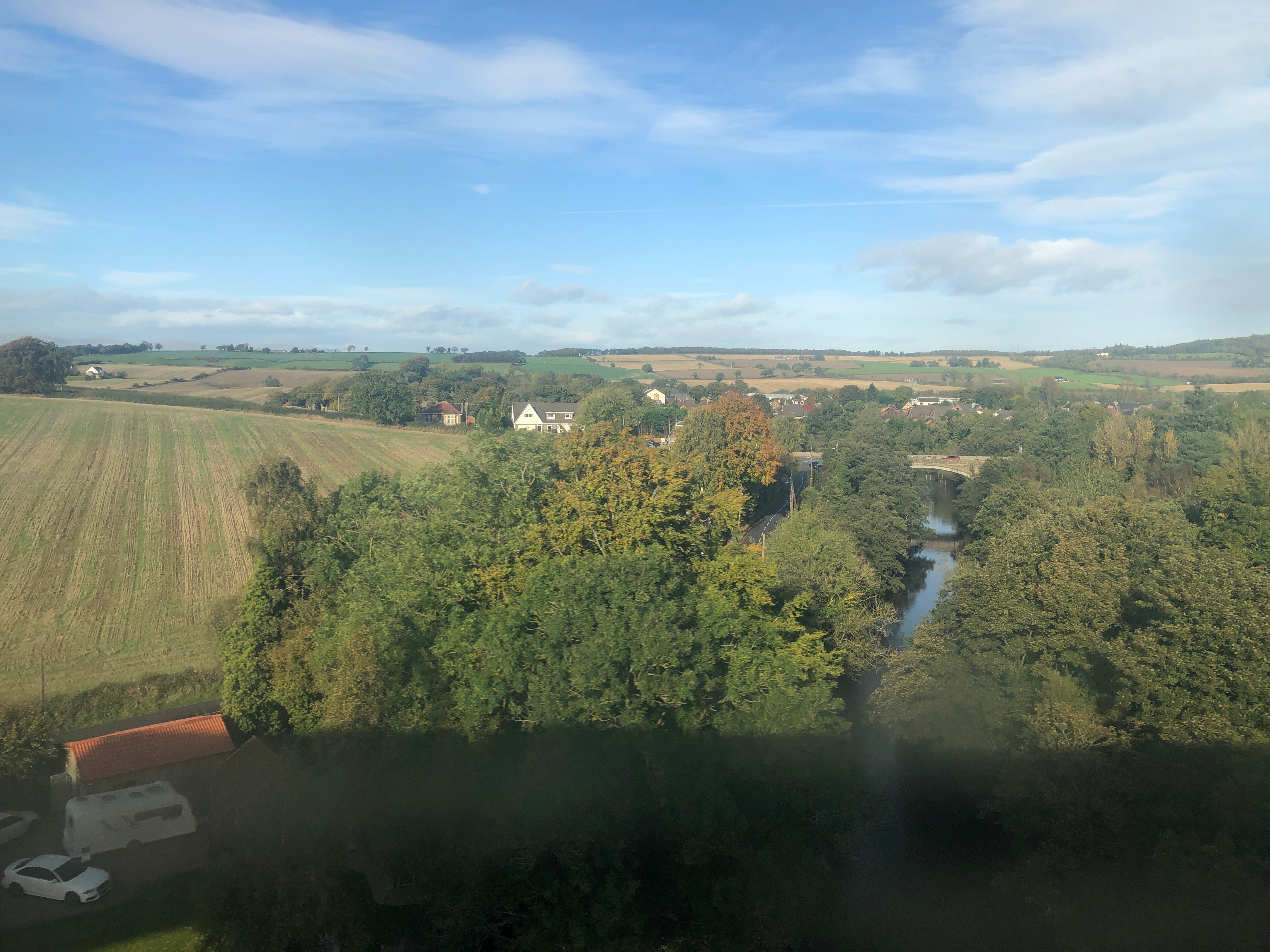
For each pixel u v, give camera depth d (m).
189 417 141.00
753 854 27.27
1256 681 28.09
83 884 29.98
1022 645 35.81
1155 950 24.56
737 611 36.22
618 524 46.88
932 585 78.56
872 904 32.47
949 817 38.47
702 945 26.84
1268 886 23.30
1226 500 60.97
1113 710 32.50
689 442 93.75
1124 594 35.00
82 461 101.88
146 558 69.44
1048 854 28.89
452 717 31.09
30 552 69.06
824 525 71.12
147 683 46.62
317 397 189.88
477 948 27.73
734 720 30.02
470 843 27.23
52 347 165.62
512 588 38.31
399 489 54.12
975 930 31.08
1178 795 27.86
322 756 33.22
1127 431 104.12
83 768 35.69
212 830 34.38
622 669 29.88
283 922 22.81
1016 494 73.25
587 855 26.30
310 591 47.78
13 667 49.28
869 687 51.44
